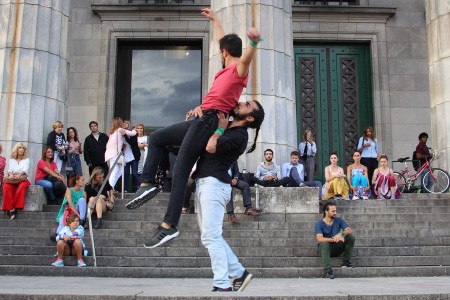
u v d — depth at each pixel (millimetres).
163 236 4137
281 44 12102
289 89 12117
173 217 4133
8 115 11844
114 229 9945
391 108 17359
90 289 5594
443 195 12508
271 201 10648
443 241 9703
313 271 8375
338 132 17531
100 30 17547
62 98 12758
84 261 8906
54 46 12578
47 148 11586
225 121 4219
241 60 4129
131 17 17578
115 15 17547
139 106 17844
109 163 12062
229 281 4492
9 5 12297
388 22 17859
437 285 6484
